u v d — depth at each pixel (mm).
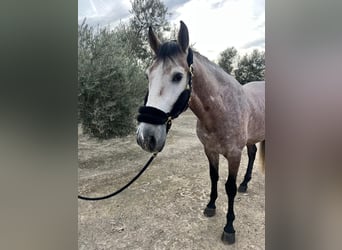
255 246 996
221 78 946
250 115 1017
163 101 799
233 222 1030
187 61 836
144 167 980
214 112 936
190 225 1021
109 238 981
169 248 1001
